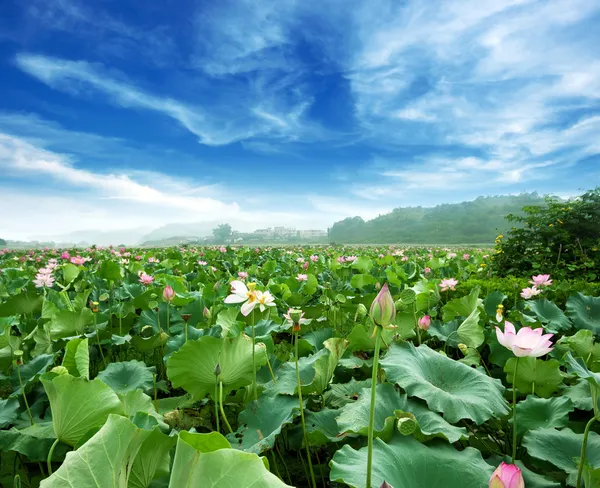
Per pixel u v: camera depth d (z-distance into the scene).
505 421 2.56
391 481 1.58
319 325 5.15
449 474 1.70
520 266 7.92
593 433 2.15
